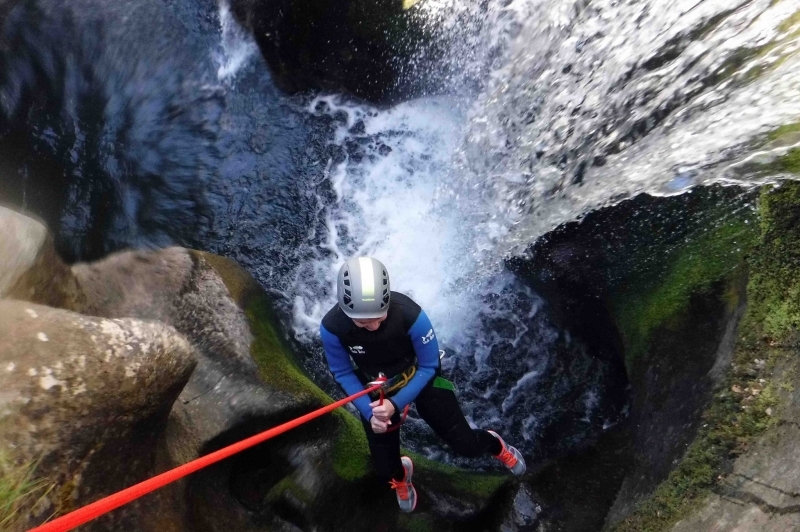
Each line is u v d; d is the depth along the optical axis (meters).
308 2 5.09
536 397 4.25
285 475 3.25
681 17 3.62
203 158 5.43
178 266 3.67
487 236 4.66
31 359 2.05
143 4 5.77
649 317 3.33
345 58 5.29
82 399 2.08
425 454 4.12
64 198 5.14
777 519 2.19
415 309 2.74
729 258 3.04
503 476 3.72
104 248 4.96
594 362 4.16
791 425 2.37
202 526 2.79
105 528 2.18
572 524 3.12
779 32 3.14
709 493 2.40
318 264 5.02
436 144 5.32
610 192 3.69
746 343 2.63
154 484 1.56
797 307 2.58
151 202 5.21
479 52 4.91
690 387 2.84
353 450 3.46
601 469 3.31
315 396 3.40
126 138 5.45
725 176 3.05
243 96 5.63
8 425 1.93
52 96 5.55
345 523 3.24
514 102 4.71
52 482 1.99
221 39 5.64
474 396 4.39
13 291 2.61
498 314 4.58
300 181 5.36
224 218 5.19
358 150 5.45
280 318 4.39
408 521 3.36
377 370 2.88
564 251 3.88
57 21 5.70
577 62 4.25
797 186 2.76
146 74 5.63
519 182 4.54
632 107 3.81
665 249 3.42
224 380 3.21
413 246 5.01
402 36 5.06
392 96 5.43
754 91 3.10
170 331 2.42
